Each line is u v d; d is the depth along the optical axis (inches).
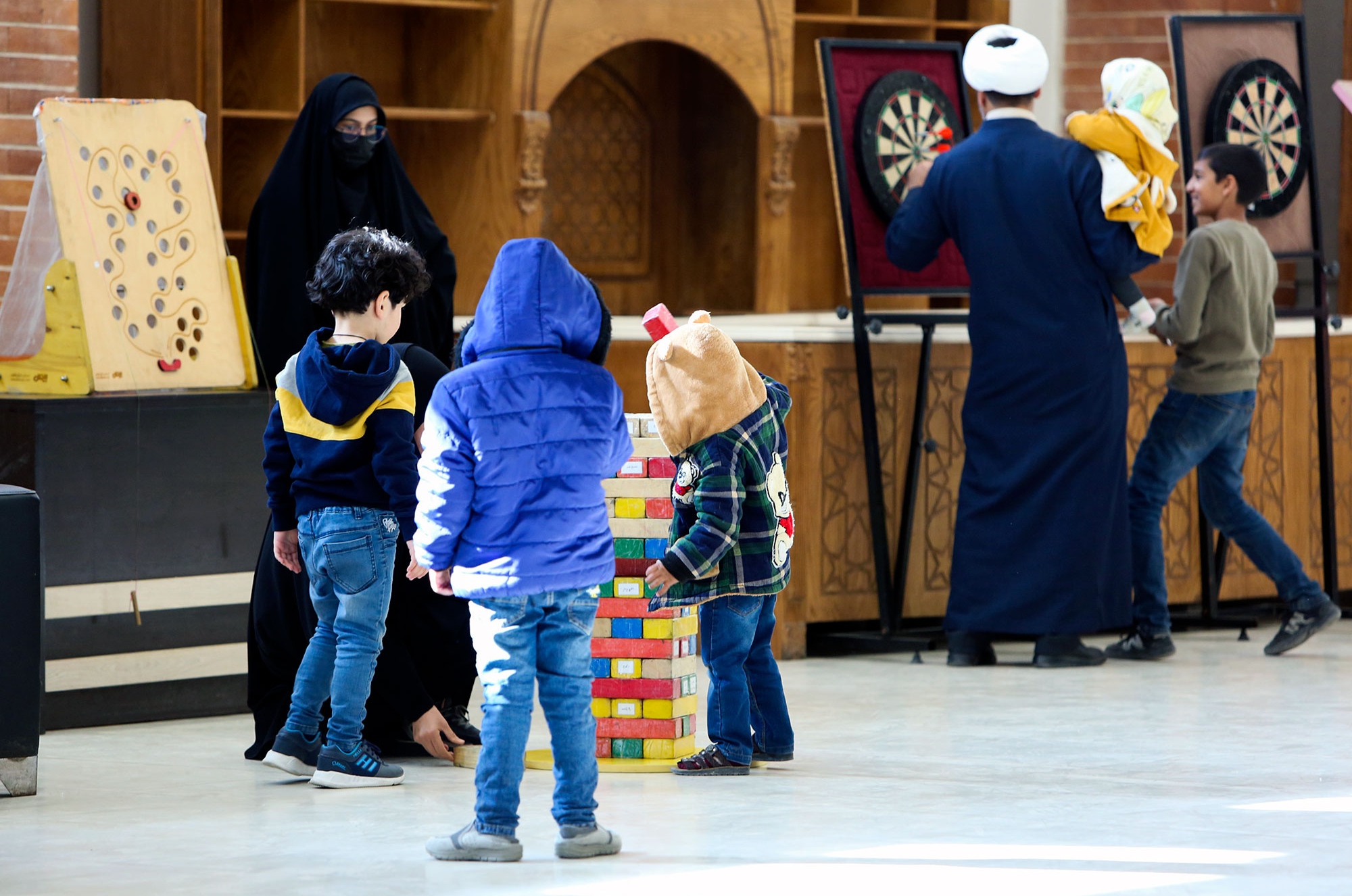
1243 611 680.4
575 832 331.9
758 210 799.7
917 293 622.2
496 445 317.1
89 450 478.0
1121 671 582.2
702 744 457.1
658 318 399.5
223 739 469.4
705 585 401.4
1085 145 575.8
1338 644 641.0
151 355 493.0
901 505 627.8
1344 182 818.2
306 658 410.0
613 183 823.7
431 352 487.2
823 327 630.5
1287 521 695.7
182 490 494.0
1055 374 574.9
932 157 635.5
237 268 513.0
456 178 740.0
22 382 481.1
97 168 487.8
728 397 390.0
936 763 432.5
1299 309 669.3
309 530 397.1
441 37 744.3
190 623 497.7
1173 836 349.4
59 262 476.7
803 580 609.9
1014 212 577.0
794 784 406.6
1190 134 643.5
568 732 331.6
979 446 587.8
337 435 394.3
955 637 594.9
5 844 346.0
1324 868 322.3
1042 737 467.8
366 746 412.8
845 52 626.2
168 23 648.4
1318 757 439.5
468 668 452.8
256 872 321.1
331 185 478.0
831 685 557.6
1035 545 579.2
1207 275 588.1
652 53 826.8
